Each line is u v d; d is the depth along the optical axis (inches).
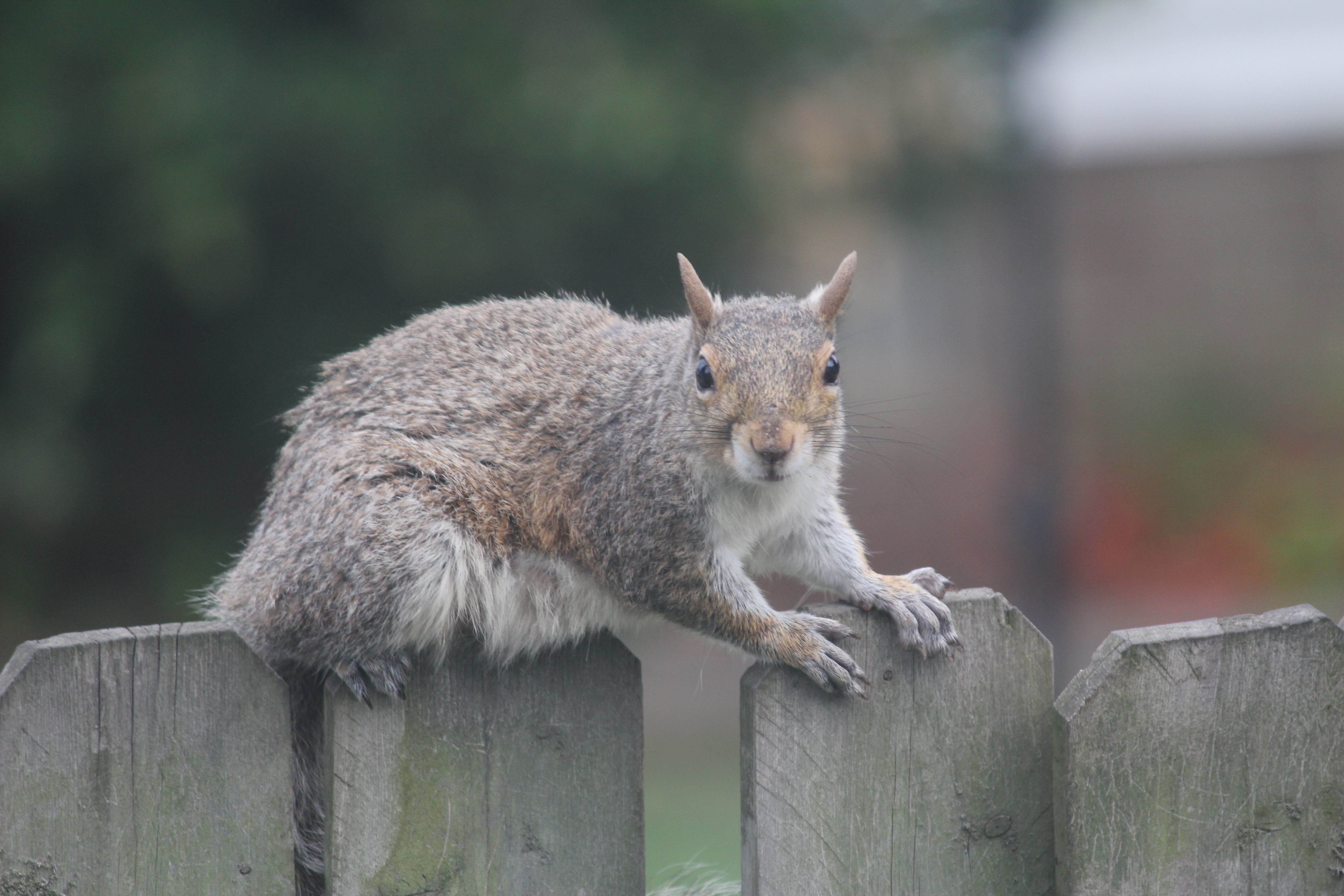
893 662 177.3
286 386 601.0
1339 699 178.1
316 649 208.4
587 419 234.5
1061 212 1080.8
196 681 156.6
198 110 512.1
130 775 154.6
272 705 159.9
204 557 622.2
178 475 644.1
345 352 586.6
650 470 225.9
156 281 571.8
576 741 175.0
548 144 533.0
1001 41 643.5
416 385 235.0
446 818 171.8
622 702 176.1
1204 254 1111.6
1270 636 175.5
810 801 173.8
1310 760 177.9
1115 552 792.9
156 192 509.4
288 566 211.0
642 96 530.9
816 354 227.6
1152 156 1112.8
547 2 563.8
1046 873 180.7
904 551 795.4
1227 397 989.2
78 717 152.0
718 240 615.2
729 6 565.9
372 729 169.2
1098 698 171.6
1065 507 579.8
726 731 576.1
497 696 172.7
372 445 220.2
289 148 534.0
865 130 685.9
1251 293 1099.9
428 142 549.0
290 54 541.3
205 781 157.6
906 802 176.7
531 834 174.2
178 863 157.3
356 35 557.3
